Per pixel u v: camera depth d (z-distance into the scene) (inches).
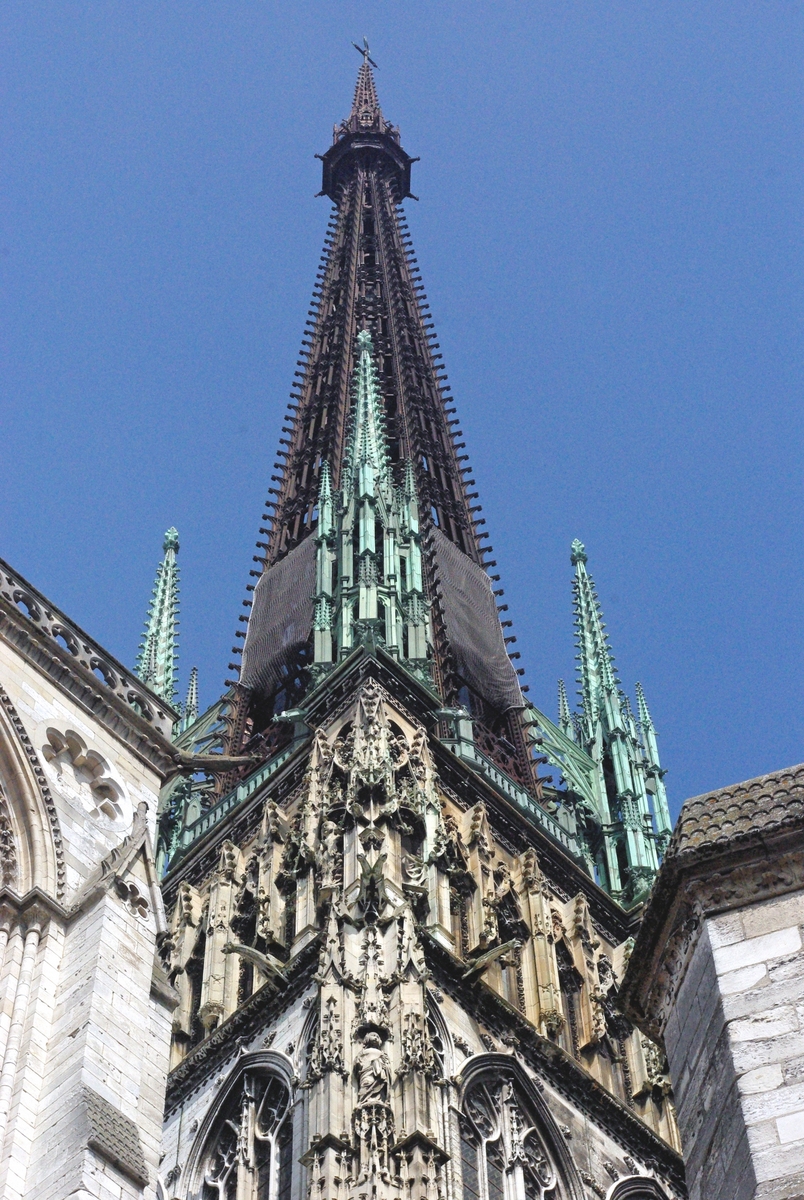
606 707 3595.0
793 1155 959.6
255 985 2655.0
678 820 1139.3
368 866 2481.5
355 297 4557.1
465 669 3417.8
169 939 2832.2
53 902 1601.9
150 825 1766.7
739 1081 1001.5
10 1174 1395.2
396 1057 2239.2
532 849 2940.5
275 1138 2364.7
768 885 1081.4
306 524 3865.7
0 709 1716.3
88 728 1800.0
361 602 3147.1
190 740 3435.0
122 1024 1533.0
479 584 3762.3
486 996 2527.1
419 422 4121.6
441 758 2915.8
